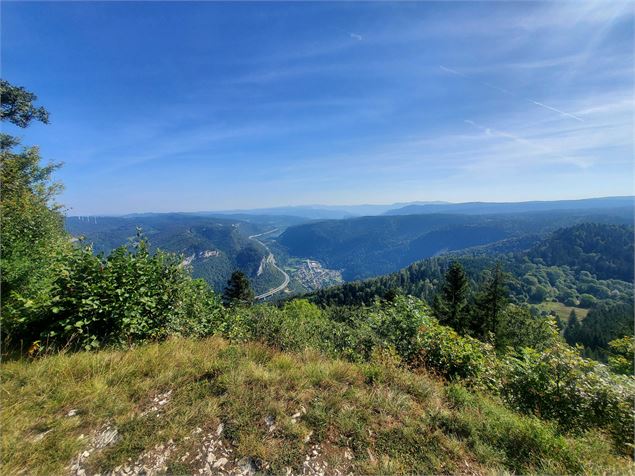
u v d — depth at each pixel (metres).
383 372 4.29
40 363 3.63
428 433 3.17
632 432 3.82
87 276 4.69
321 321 8.65
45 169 16.12
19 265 5.82
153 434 2.75
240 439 2.80
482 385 5.10
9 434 2.58
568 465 3.07
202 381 3.58
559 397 4.37
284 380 3.74
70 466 2.43
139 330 4.89
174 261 6.02
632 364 8.77
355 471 2.66
